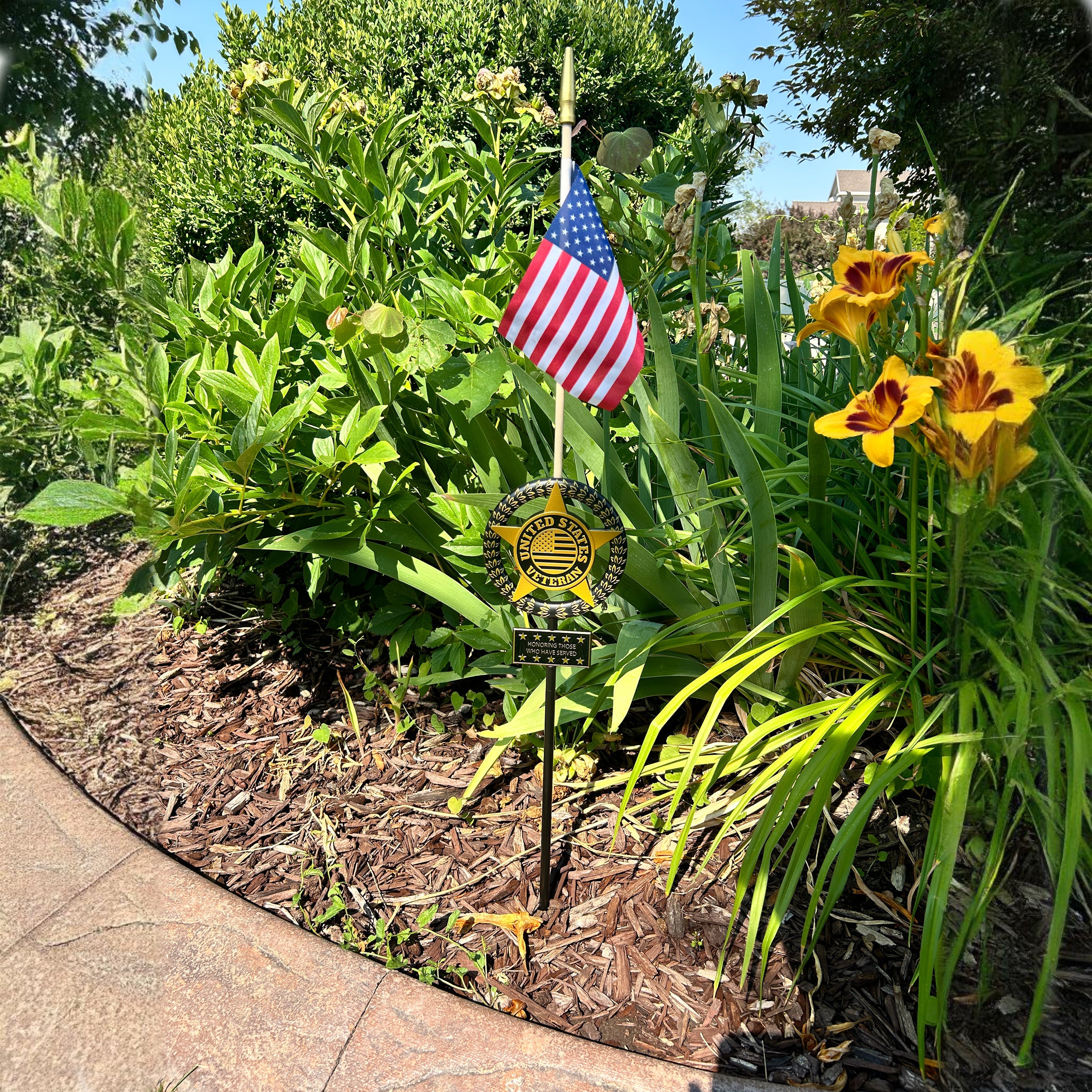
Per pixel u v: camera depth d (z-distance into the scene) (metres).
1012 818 1.11
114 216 1.48
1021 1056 1.11
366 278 2.63
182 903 1.74
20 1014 1.51
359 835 2.01
